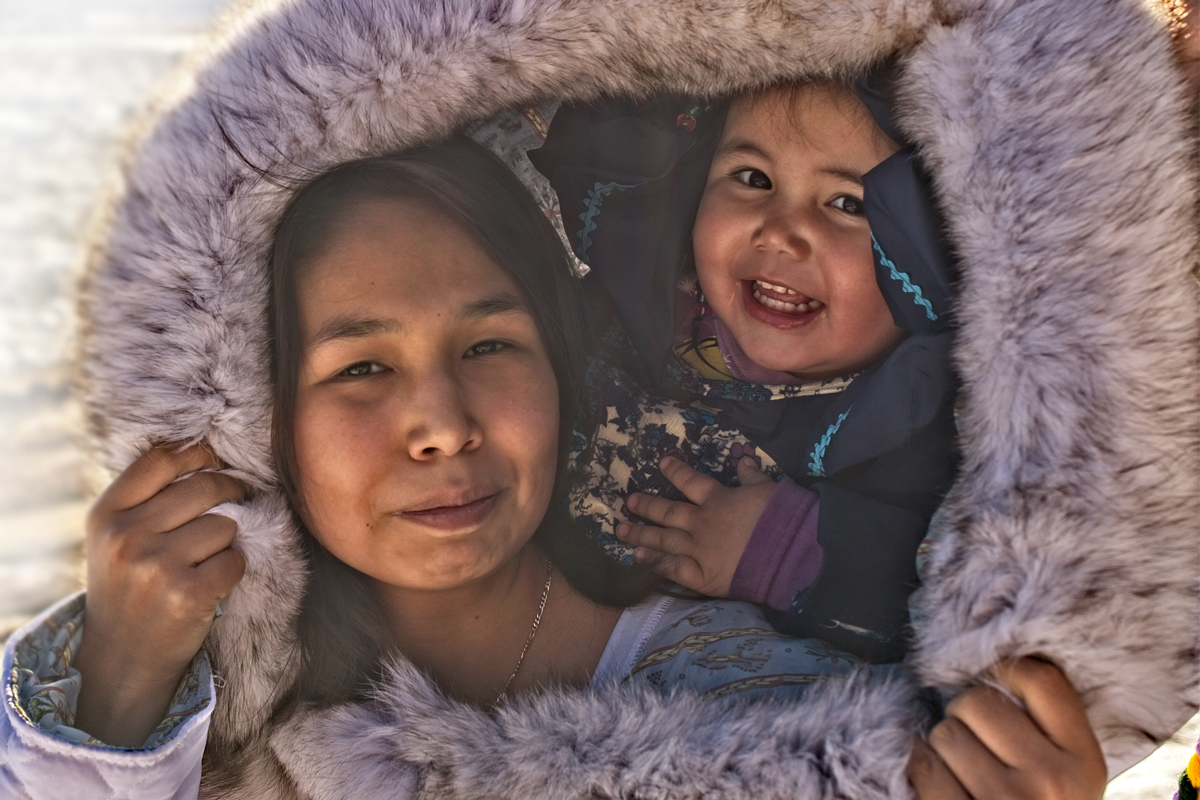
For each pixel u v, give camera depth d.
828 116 1.27
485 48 1.18
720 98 1.34
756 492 1.34
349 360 1.11
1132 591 0.96
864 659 1.17
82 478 1.18
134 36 5.31
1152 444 0.97
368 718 1.13
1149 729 0.99
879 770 0.97
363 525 1.11
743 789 0.99
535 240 1.32
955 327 1.14
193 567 1.06
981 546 1.00
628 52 1.24
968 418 1.06
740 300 1.39
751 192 1.36
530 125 1.43
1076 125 1.01
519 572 1.28
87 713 1.04
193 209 1.07
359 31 1.12
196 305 1.07
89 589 1.06
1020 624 0.96
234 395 1.10
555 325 1.35
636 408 1.49
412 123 1.19
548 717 1.08
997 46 1.06
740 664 1.14
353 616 1.21
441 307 1.13
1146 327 0.98
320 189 1.15
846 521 1.23
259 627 1.15
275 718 1.17
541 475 1.18
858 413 1.30
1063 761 0.94
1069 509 0.97
